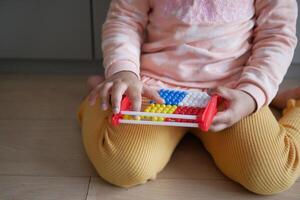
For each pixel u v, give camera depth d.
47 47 1.13
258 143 0.76
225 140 0.79
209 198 0.76
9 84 1.15
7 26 1.10
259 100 0.75
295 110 0.88
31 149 0.89
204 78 0.82
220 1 0.80
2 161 0.85
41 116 1.01
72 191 0.78
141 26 0.89
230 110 0.72
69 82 1.17
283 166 0.74
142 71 0.85
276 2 0.82
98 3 1.07
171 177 0.81
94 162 0.79
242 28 0.83
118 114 0.69
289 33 0.81
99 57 1.14
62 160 0.86
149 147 0.77
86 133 0.83
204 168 0.84
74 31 1.11
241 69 0.83
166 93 0.74
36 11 1.08
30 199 0.76
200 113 0.68
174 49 0.83
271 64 0.78
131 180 0.77
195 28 0.81
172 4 0.82
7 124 0.98
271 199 0.76
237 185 0.79
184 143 0.92
